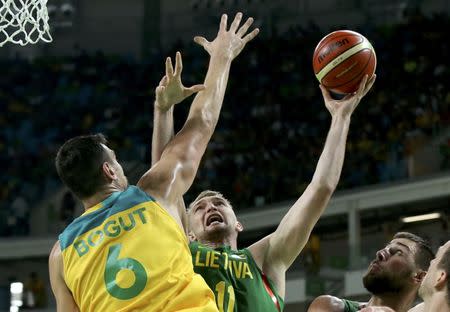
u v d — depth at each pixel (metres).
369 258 11.67
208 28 19.47
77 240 2.95
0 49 19.53
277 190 14.54
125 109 17.94
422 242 4.37
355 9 18.75
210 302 2.84
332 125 3.86
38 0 4.81
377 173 14.04
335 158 3.80
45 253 14.45
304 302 11.84
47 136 17.28
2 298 12.91
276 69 17.92
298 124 16.41
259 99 17.27
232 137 16.33
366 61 3.86
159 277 2.81
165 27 19.73
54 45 19.69
